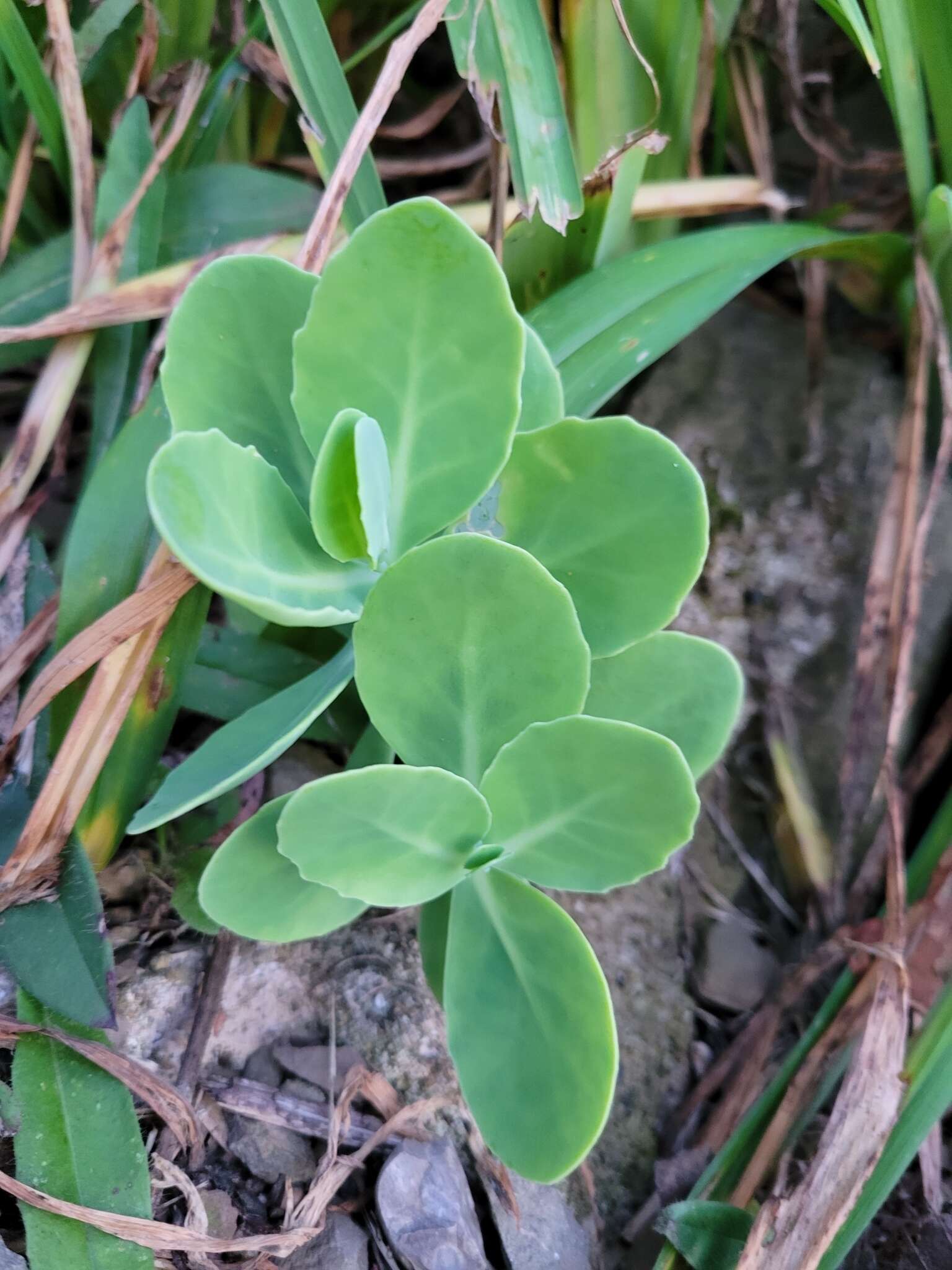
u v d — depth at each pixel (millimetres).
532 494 304
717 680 322
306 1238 322
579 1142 290
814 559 416
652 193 396
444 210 279
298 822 282
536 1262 335
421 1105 340
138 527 333
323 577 302
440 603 288
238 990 348
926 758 393
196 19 383
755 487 424
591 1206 351
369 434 286
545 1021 298
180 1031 341
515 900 307
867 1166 325
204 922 342
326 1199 328
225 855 297
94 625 322
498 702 298
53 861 325
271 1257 321
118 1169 312
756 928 394
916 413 386
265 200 391
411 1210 328
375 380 295
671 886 394
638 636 307
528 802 299
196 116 393
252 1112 337
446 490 301
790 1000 375
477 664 294
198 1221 322
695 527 297
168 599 324
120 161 368
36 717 328
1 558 357
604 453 297
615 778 292
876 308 431
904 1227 347
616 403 443
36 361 417
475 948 309
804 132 420
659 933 389
